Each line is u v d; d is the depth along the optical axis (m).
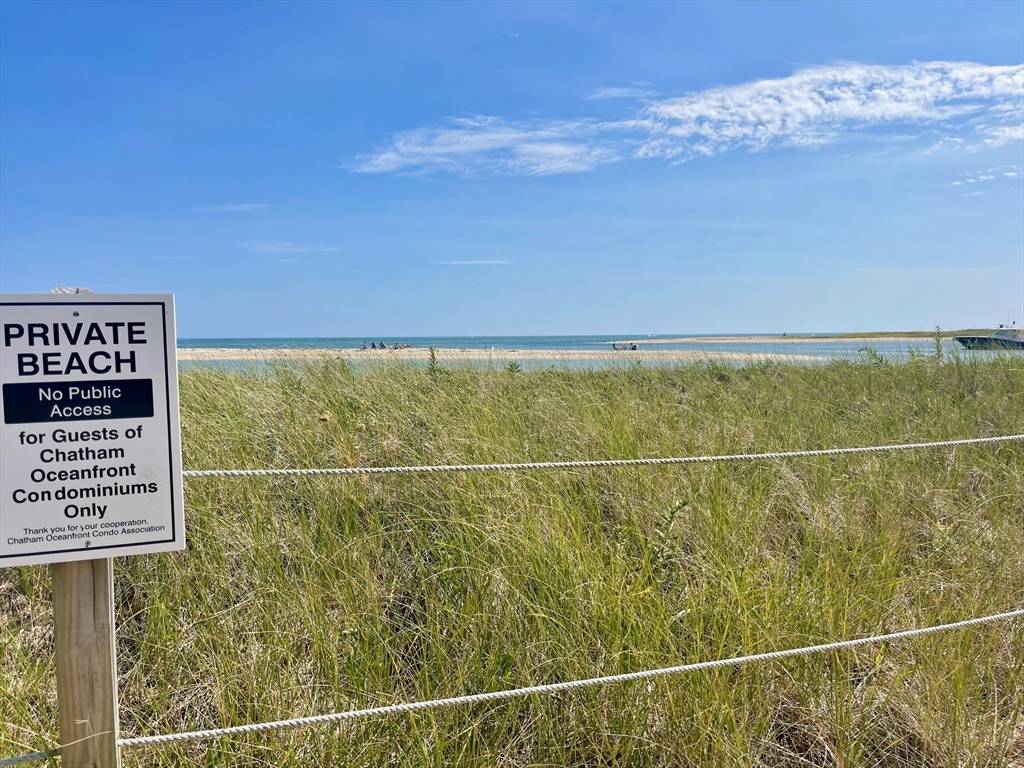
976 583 3.83
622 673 2.92
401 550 4.00
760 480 4.84
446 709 2.78
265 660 2.98
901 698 3.05
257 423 5.35
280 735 2.68
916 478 5.13
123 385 1.81
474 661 3.02
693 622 3.22
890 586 3.63
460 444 4.89
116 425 1.81
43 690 2.93
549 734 2.77
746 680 2.89
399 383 6.69
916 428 6.26
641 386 8.09
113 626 1.89
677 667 2.62
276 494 4.47
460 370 7.59
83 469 1.79
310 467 4.66
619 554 3.54
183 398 5.87
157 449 1.84
